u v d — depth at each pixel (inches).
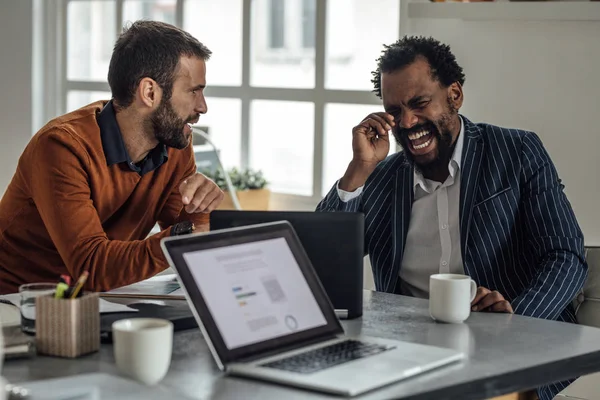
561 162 142.8
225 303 68.6
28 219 107.4
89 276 94.7
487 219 104.0
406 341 75.9
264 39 183.8
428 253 108.0
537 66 143.6
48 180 99.3
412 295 108.7
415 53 106.0
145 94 104.4
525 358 71.2
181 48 105.3
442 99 106.4
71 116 106.4
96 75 209.2
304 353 69.4
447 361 68.6
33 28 208.4
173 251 67.7
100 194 105.5
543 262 101.0
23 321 73.9
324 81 173.6
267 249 74.4
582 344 76.4
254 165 188.5
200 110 108.7
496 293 89.8
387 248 110.3
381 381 62.3
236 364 65.8
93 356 69.2
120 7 202.7
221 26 191.0
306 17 177.3
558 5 136.2
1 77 214.5
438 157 107.3
